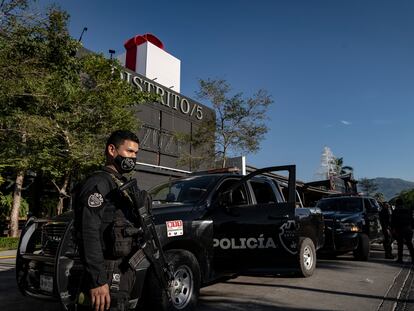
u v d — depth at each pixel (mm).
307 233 7848
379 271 8703
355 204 11742
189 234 5059
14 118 13133
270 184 6980
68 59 14891
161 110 25344
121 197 2641
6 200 17531
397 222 10164
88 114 14914
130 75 22906
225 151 21000
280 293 6301
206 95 20672
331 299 5984
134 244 2697
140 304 4391
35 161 14320
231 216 5758
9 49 12156
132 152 2768
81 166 15031
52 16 13609
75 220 2494
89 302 2432
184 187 6031
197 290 4922
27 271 4477
